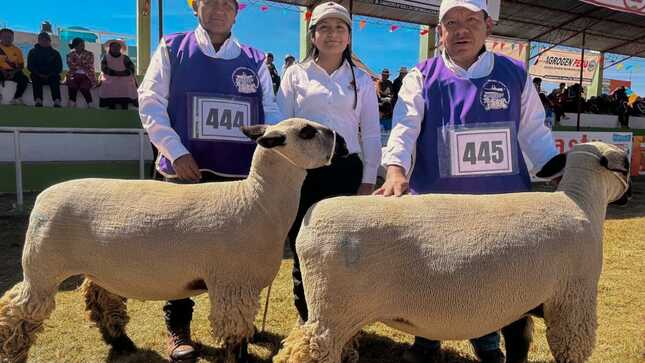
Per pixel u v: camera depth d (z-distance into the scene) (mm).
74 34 19062
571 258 2512
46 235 2893
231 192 2924
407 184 2896
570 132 14461
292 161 2832
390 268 2354
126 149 10555
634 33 18453
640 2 13570
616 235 8078
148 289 2949
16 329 2975
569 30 17938
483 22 3096
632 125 19875
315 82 3594
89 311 3760
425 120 3213
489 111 3092
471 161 3109
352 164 3631
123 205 2873
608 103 20000
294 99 3701
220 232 2797
